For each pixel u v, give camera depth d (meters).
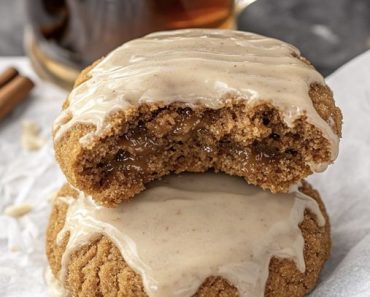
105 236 0.20
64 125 0.20
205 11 0.28
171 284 0.19
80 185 0.19
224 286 0.19
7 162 0.27
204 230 0.19
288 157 0.20
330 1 0.36
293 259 0.20
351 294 0.20
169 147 0.20
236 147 0.20
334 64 0.32
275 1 0.36
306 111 0.19
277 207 0.20
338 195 0.23
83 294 0.20
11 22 0.35
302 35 0.34
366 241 0.21
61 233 0.21
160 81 0.19
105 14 0.28
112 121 0.19
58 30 0.29
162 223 0.20
